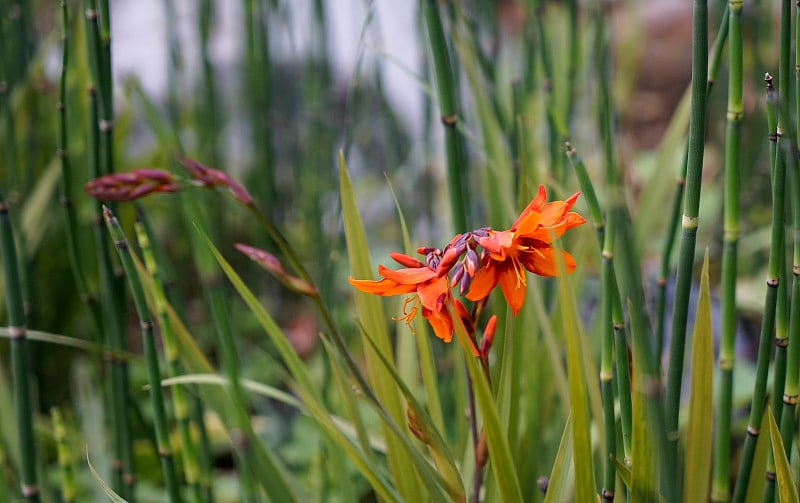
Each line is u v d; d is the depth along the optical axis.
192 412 1.28
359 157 2.65
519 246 1.06
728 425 1.11
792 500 1.08
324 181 1.87
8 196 1.41
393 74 2.52
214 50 1.82
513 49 1.69
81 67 1.55
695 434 1.09
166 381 1.17
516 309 1.07
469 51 1.28
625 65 2.12
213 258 1.26
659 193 1.29
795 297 1.08
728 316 1.11
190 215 1.25
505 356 1.15
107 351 1.26
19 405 1.21
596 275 1.67
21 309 1.20
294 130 2.00
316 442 1.56
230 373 1.18
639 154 2.24
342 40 3.08
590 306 1.48
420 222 1.79
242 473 1.25
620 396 1.09
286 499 1.19
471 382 1.11
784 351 1.10
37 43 1.93
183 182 1.04
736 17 1.06
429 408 1.18
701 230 1.98
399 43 2.49
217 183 1.04
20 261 1.42
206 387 1.21
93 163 1.25
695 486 1.09
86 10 1.22
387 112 1.73
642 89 2.88
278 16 1.85
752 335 1.67
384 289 1.06
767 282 1.09
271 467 1.19
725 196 1.09
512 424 1.16
